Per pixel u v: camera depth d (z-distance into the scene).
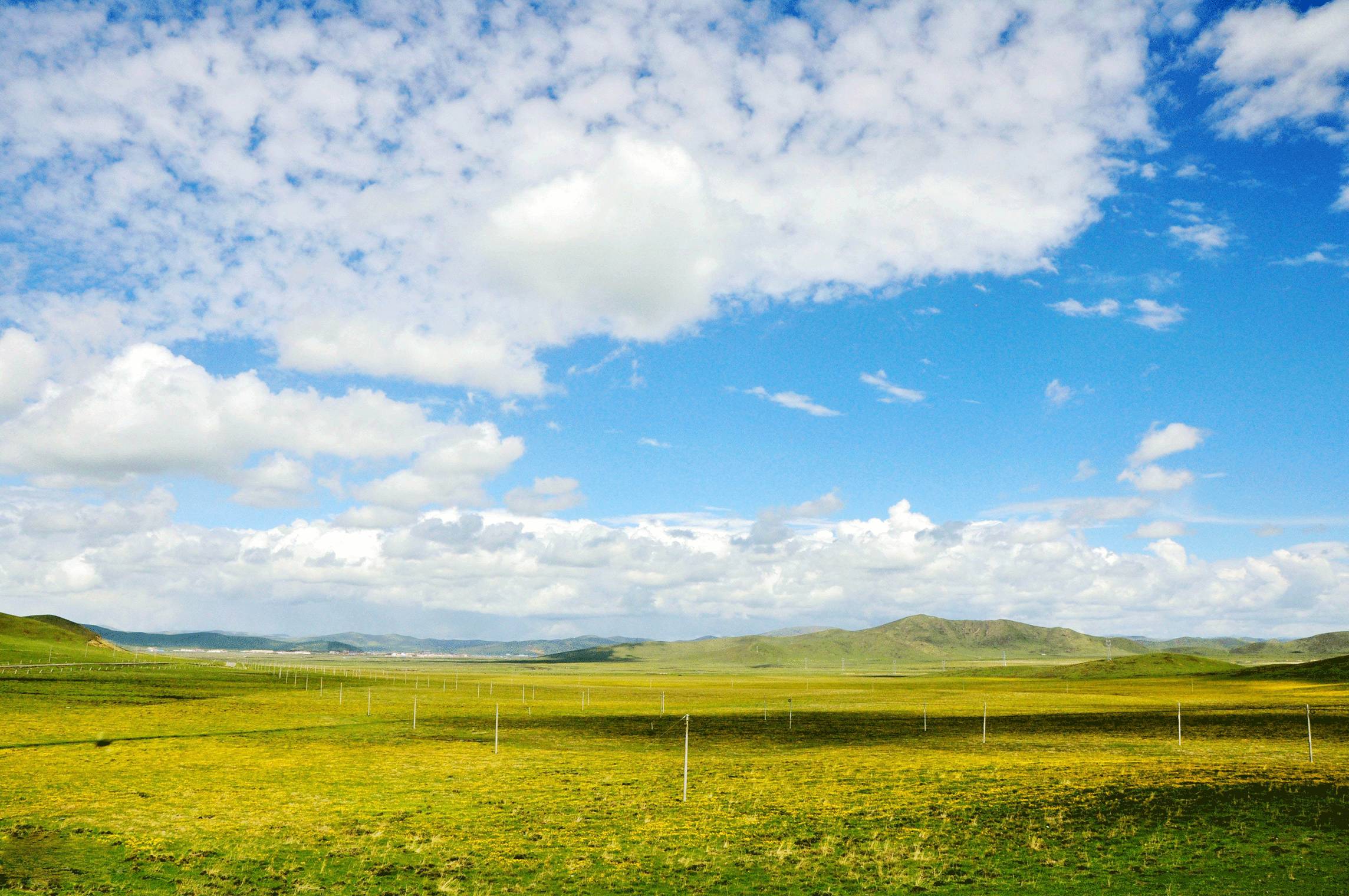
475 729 108.12
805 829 48.41
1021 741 88.50
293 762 77.25
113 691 144.75
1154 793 52.94
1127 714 118.12
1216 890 35.41
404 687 192.62
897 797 56.12
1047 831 45.84
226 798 59.66
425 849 45.28
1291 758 69.75
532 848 45.47
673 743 93.81
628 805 56.47
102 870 41.16
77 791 61.25
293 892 38.06
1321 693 157.25
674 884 38.84
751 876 39.91
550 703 155.88
